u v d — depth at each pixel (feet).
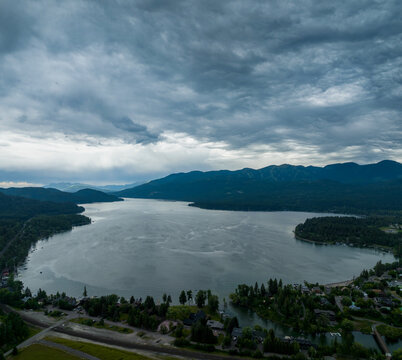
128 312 623.77
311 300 646.33
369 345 512.22
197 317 588.91
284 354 477.77
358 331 555.69
